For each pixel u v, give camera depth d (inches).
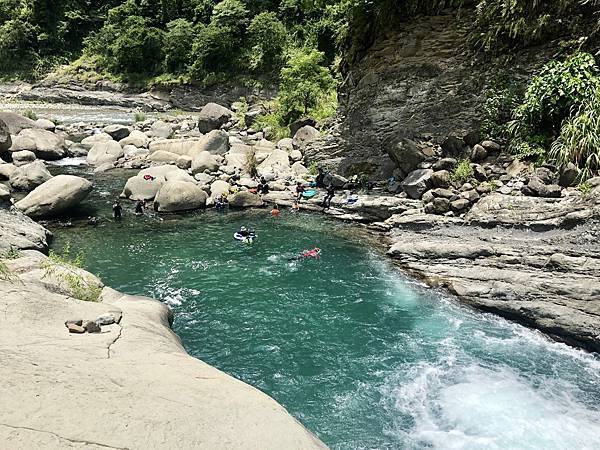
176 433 181.0
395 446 280.4
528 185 537.3
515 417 302.5
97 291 365.4
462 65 717.3
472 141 670.5
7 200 601.0
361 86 834.2
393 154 716.7
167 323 365.1
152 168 865.5
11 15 2490.2
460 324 414.0
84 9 2588.6
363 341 390.0
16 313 268.4
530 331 402.0
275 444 185.5
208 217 699.4
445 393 326.3
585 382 336.8
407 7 767.7
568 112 568.7
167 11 2391.7
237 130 1365.7
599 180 488.7
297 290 474.6
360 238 611.2
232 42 2037.4
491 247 479.5
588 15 606.2
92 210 716.0
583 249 427.8
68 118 1619.1
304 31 2015.3
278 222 679.1
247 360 363.6
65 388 196.7
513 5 634.2
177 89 2092.8
